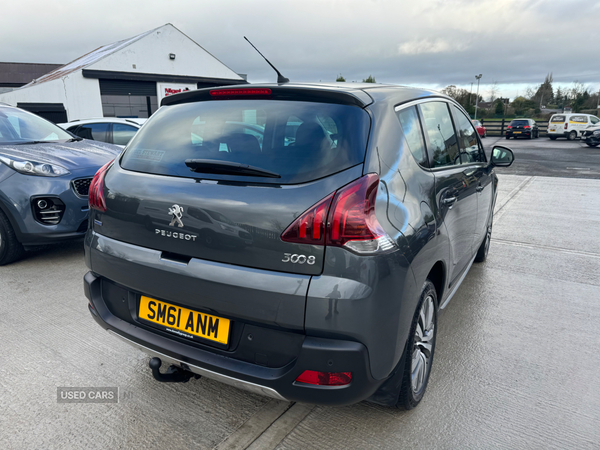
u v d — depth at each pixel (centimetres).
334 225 157
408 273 179
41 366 256
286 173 171
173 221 182
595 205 749
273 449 197
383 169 180
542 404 231
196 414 219
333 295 157
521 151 2003
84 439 201
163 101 238
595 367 266
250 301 166
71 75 2367
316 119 185
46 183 397
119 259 200
